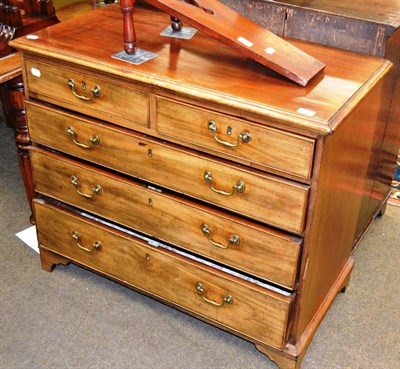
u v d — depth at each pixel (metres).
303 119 1.33
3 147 2.76
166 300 1.84
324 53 1.66
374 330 1.88
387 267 2.14
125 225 1.79
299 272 1.55
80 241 1.92
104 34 1.73
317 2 1.77
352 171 1.63
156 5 1.55
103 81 1.58
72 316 1.91
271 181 1.44
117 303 1.96
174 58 1.59
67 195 1.86
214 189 1.54
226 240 1.60
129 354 1.79
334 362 1.78
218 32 1.51
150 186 1.69
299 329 1.67
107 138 1.67
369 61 1.62
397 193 2.53
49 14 2.15
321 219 1.51
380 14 1.69
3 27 2.03
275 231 1.52
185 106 1.48
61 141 1.77
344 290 2.02
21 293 1.98
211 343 1.83
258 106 1.37
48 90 1.70
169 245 1.77
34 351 1.79
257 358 1.79
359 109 1.50
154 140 1.59
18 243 2.19
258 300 1.62
